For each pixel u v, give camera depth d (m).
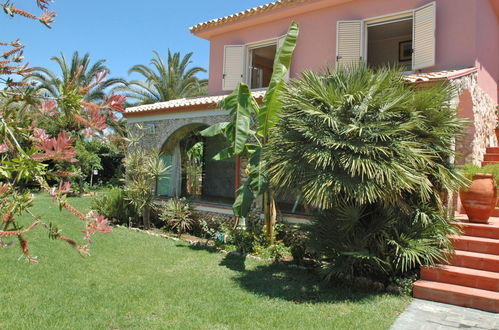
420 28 10.61
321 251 6.80
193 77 27.81
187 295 6.21
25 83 2.16
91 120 2.08
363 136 5.98
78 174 2.25
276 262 8.36
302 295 6.32
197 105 11.54
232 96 8.93
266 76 16.56
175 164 13.28
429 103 6.40
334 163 5.98
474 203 7.33
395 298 6.19
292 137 6.46
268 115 8.38
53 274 7.11
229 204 11.36
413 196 6.70
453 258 6.55
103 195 14.42
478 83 9.81
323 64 12.15
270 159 6.71
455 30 10.11
